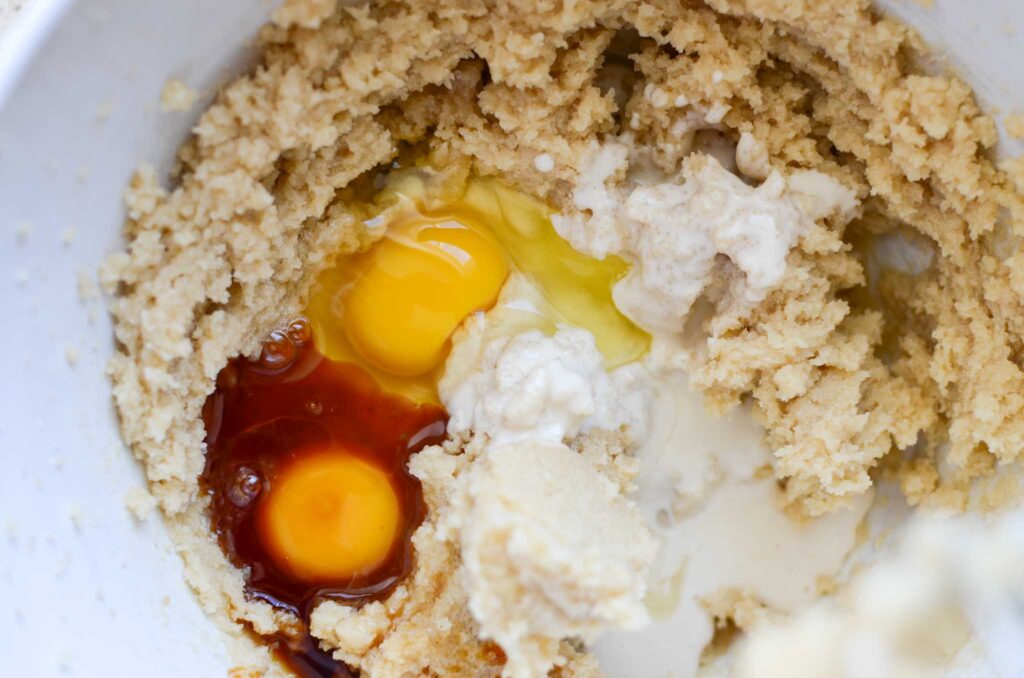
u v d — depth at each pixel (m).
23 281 0.37
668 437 0.44
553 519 0.38
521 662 0.38
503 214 0.43
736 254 0.41
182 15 0.36
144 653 0.39
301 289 0.42
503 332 0.43
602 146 0.42
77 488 0.38
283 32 0.38
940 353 0.42
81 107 0.36
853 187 0.42
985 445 0.42
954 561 0.43
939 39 0.39
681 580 0.45
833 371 0.42
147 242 0.38
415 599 0.42
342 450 0.43
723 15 0.41
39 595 0.37
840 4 0.39
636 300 0.43
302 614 0.43
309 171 0.41
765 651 0.44
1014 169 0.39
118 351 0.39
